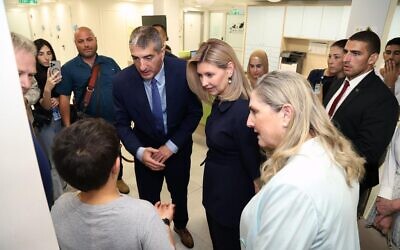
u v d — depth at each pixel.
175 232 2.14
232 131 1.20
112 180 0.78
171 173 1.88
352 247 0.71
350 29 2.89
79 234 0.76
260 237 0.71
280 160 0.75
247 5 7.09
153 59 1.47
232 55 1.20
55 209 0.80
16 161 0.35
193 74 1.42
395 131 1.47
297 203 0.64
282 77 0.77
